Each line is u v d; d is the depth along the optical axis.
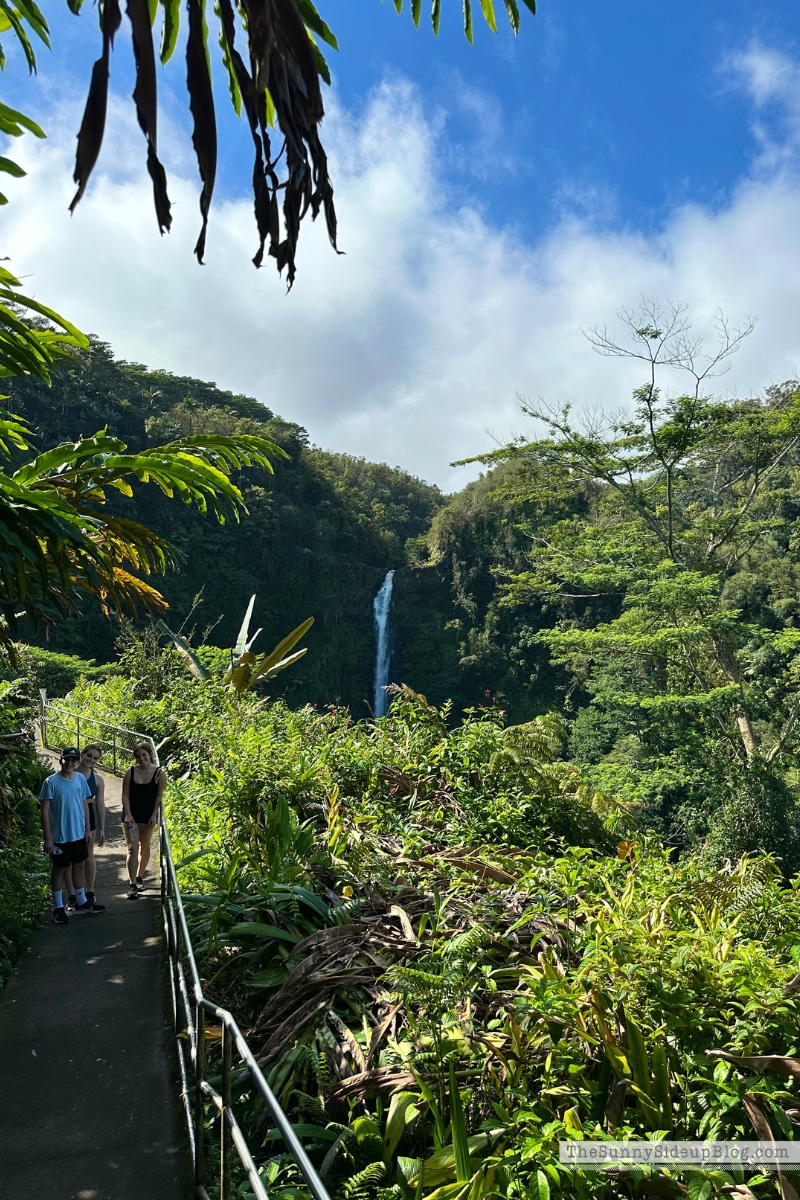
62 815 5.37
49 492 4.14
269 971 3.97
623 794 19.94
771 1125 2.68
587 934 3.74
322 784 6.59
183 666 12.93
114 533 5.10
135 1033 3.81
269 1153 3.01
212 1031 3.62
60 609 4.64
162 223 0.99
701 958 3.22
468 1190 2.43
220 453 5.23
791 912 4.33
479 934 3.46
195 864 5.39
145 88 0.92
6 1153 2.90
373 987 3.74
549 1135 2.54
